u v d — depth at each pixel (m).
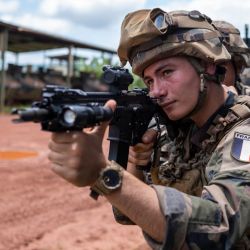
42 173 10.55
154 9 2.28
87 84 34.75
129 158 2.79
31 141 15.70
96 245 6.59
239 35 4.24
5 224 7.22
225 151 2.16
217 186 1.99
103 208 8.34
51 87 1.79
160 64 2.32
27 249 6.39
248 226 1.96
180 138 2.57
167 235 1.83
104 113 1.86
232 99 2.41
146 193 1.89
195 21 2.33
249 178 1.99
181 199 1.87
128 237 6.92
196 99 2.33
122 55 2.51
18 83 31.31
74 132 1.81
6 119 23.38
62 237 6.85
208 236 1.85
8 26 27.59
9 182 9.62
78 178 1.83
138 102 2.45
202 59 2.32
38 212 7.88
